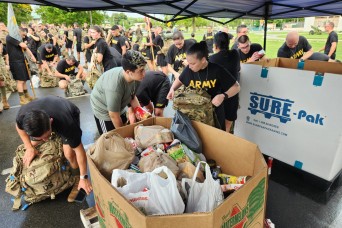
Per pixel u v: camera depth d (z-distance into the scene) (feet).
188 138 5.31
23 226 6.82
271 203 7.34
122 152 4.65
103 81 7.13
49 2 7.48
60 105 6.46
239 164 4.86
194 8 10.86
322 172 7.68
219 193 3.65
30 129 4.91
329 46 18.10
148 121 6.02
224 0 10.14
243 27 13.30
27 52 18.44
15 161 7.29
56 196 7.91
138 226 2.97
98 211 4.41
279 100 8.26
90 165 4.12
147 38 25.12
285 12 13.37
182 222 2.82
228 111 9.04
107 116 7.85
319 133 7.50
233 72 8.64
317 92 7.25
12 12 15.16
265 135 9.03
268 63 11.05
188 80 7.47
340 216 6.79
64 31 42.39
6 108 16.31
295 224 6.56
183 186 3.75
